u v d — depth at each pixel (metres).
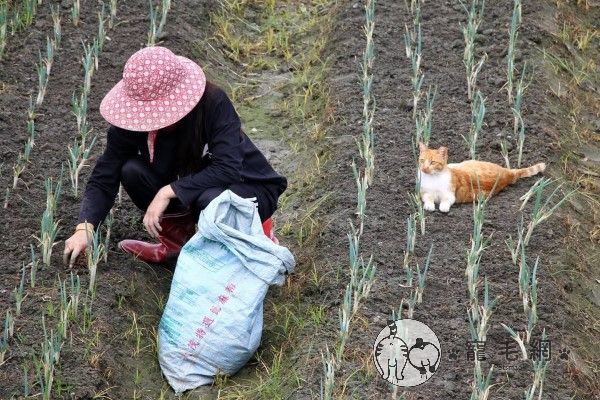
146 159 9.19
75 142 10.94
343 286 9.40
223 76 13.95
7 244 9.73
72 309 8.83
